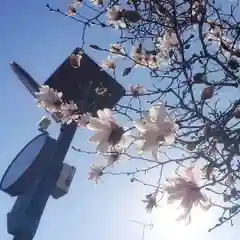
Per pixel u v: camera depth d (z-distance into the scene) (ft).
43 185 17.29
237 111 11.15
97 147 9.66
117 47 13.94
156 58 13.73
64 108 12.78
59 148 17.63
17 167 17.71
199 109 11.22
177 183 8.78
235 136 10.29
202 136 10.28
